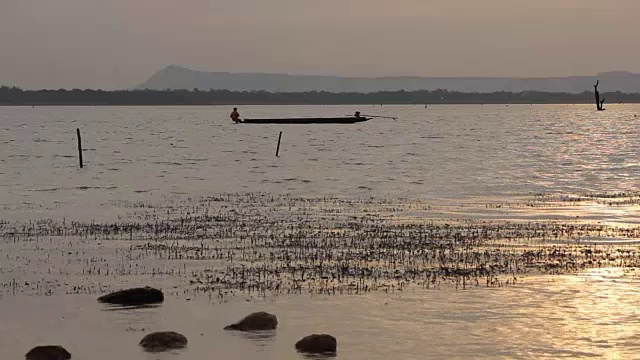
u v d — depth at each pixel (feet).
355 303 70.23
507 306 69.26
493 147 309.01
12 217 122.52
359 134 415.64
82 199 145.89
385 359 56.59
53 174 197.88
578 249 93.91
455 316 66.39
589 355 57.21
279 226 110.93
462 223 113.91
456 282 77.46
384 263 85.97
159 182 177.58
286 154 270.46
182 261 87.61
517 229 108.37
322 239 100.17
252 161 239.71
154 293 71.26
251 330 63.00
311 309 68.54
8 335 62.39
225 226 111.14
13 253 92.73
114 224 114.01
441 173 197.36
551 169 209.05
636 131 449.89
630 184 171.12
